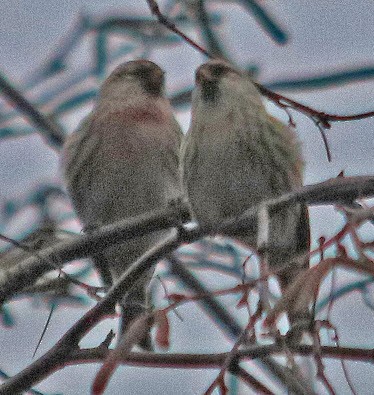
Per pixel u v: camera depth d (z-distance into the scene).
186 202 7.79
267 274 4.15
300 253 7.57
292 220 7.56
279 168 7.84
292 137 7.96
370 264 3.91
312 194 5.62
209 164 7.82
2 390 5.89
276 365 5.80
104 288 6.12
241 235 6.61
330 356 4.50
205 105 7.96
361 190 5.55
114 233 6.98
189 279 8.90
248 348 4.83
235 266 8.67
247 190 7.78
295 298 3.87
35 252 6.22
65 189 9.52
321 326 4.17
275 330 3.93
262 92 5.98
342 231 4.14
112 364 3.86
